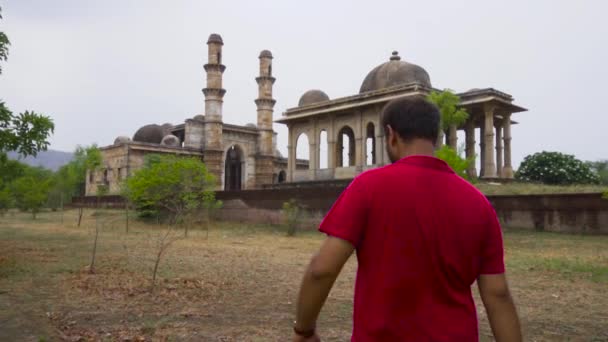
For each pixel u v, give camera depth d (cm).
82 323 607
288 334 570
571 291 848
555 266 1114
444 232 194
